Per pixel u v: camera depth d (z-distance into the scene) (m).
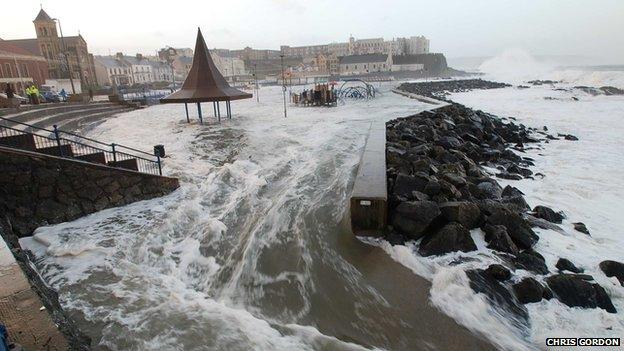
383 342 5.96
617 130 24.73
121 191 11.82
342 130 23.39
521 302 6.61
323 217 10.24
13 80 52.88
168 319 6.46
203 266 8.49
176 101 27.28
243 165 15.76
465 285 6.89
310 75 124.81
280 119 29.75
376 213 8.89
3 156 9.62
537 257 7.88
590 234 9.31
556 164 16.41
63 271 8.17
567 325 6.09
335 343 5.87
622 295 6.79
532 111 37.16
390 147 16.16
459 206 9.02
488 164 16.45
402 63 147.88
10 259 6.08
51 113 25.78
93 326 6.30
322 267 8.01
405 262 7.94
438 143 18.39
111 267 8.33
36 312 4.95
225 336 6.00
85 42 79.12
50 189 10.45
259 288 7.50
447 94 64.75
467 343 5.84
